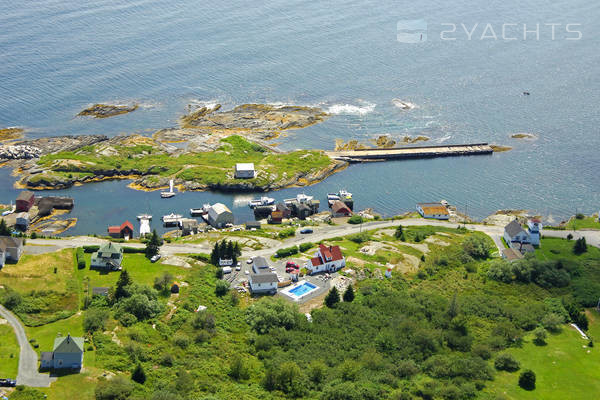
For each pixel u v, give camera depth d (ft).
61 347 528.22
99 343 571.28
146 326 620.08
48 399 492.13
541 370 609.83
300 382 561.02
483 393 565.53
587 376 603.26
